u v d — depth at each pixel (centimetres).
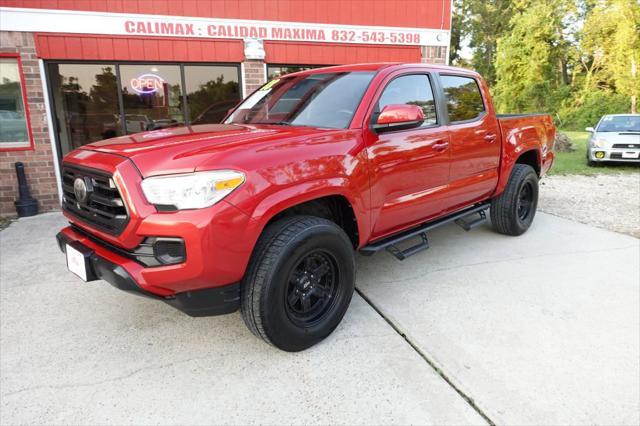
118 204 234
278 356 273
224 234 224
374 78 326
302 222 260
